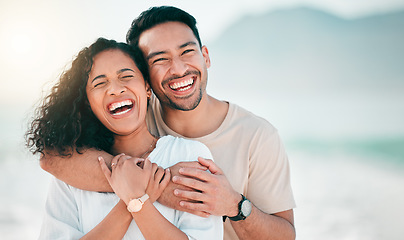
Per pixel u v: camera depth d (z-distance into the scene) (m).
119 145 2.18
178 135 2.66
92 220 1.95
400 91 36.78
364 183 11.52
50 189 2.07
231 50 98.88
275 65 70.25
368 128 19.52
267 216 2.45
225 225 2.67
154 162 2.06
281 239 2.46
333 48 76.94
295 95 36.12
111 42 2.12
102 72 2.03
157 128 2.76
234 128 2.63
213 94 40.31
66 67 2.17
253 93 40.53
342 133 18.83
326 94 35.91
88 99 2.07
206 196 1.89
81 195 2.00
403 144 16.61
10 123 20.55
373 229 8.00
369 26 82.81
